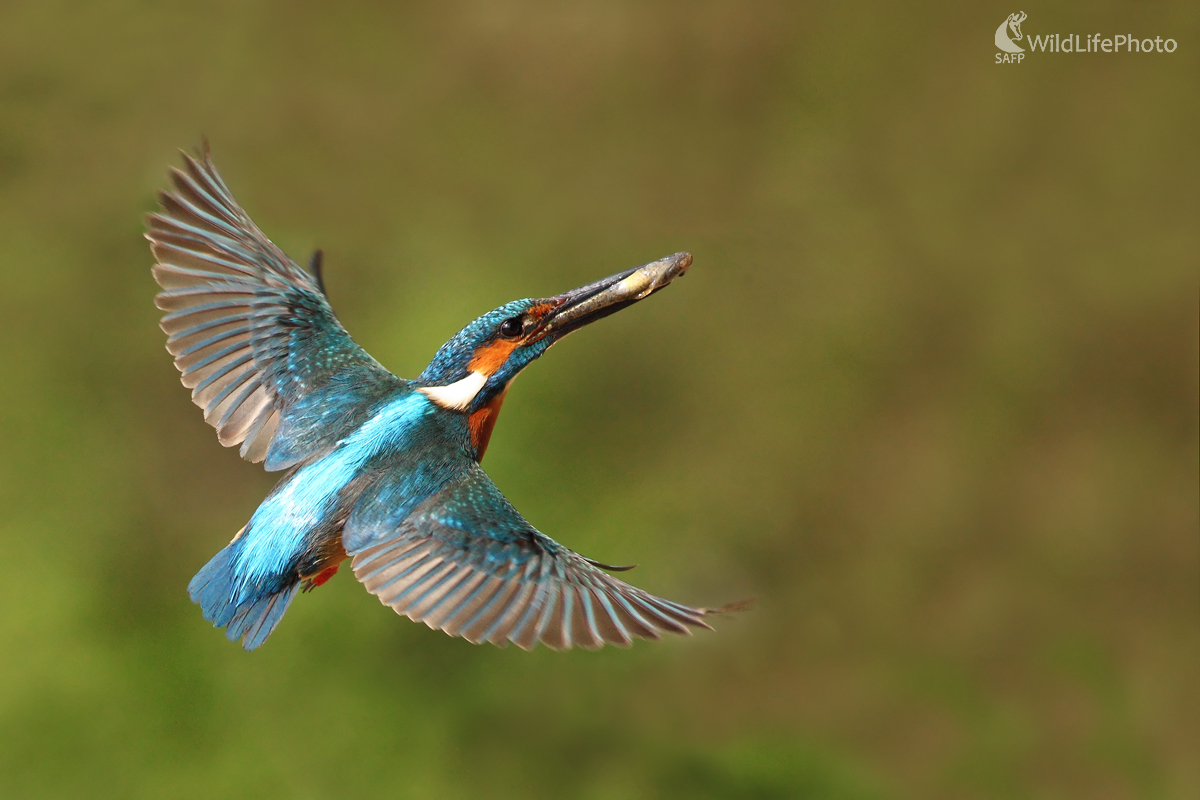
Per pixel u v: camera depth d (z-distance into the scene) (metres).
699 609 5.49
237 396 6.72
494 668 10.80
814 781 11.82
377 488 6.24
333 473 6.33
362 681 10.50
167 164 6.96
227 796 9.88
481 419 7.03
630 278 7.39
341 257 14.77
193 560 12.59
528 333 7.16
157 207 6.86
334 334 7.02
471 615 5.56
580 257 15.47
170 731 10.22
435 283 14.37
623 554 12.54
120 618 11.16
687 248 15.73
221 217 7.00
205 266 6.86
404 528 6.01
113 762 9.98
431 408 6.76
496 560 5.79
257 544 6.21
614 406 14.19
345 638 10.60
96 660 10.47
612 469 13.66
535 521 12.38
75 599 11.01
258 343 6.82
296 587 6.17
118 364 13.94
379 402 6.71
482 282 14.40
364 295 14.51
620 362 14.57
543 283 14.74
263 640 5.96
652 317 15.09
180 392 13.83
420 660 10.70
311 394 6.73
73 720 10.12
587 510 12.83
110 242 14.51
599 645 5.38
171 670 10.54
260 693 10.39
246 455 6.64
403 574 5.77
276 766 10.05
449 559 5.82
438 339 13.36
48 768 9.94
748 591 13.64
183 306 6.76
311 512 6.22
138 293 14.31
